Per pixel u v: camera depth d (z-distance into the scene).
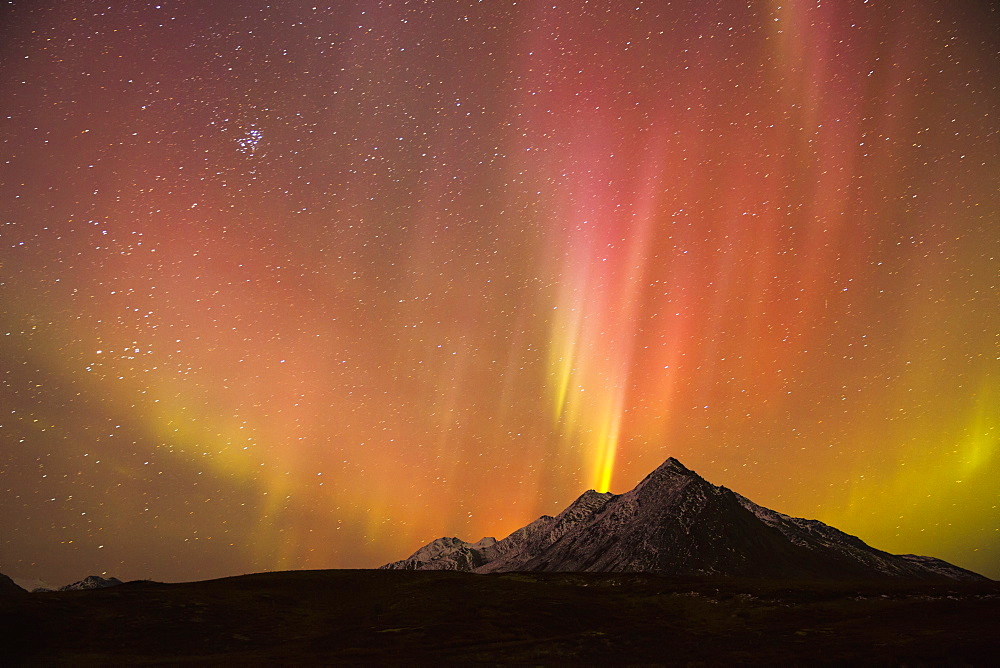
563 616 82.06
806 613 77.50
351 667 55.84
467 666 55.59
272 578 101.56
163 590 88.44
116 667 57.94
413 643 70.50
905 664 44.84
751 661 51.78
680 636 70.44
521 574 107.81
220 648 69.69
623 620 81.31
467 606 85.94
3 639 67.94
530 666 54.78
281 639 73.62
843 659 49.41
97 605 79.25
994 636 53.28
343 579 102.19
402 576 105.25
